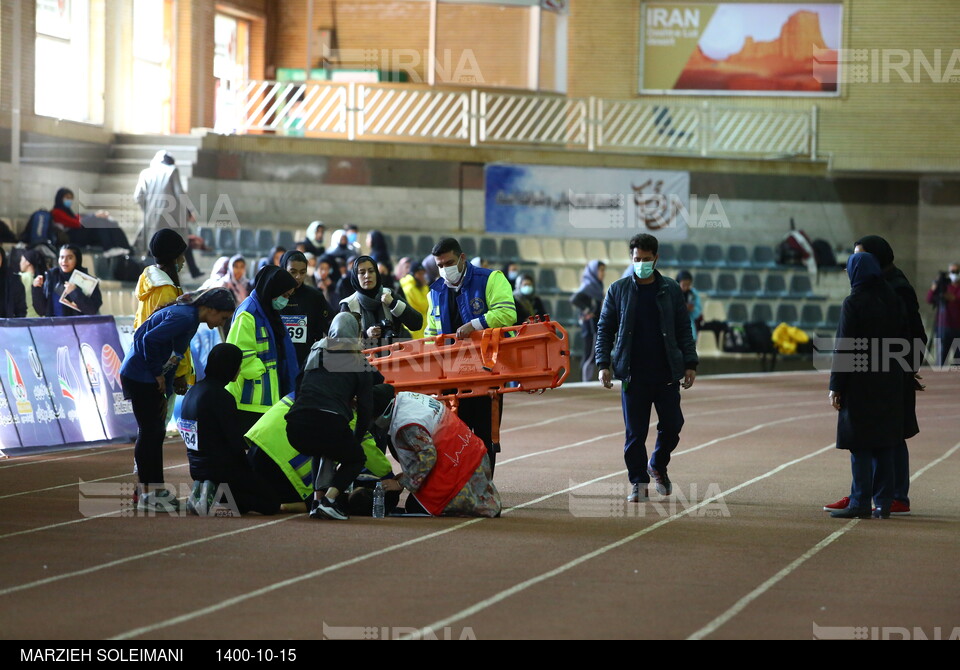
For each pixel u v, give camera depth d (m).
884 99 75.06
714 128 74.44
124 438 34.34
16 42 54.66
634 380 24.89
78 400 33.38
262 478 22.72
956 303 64.94
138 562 18.45
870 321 23.28
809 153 74.62
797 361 64.12
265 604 15.93
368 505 22.77
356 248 47.62
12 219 53.56
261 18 73.88
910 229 74.25
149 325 22.64
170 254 24.11
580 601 16.30
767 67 75.88
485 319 23.81
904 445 24.33
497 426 24.30
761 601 16.48
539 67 73.38
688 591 16.98
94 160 61.19
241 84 68.38
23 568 18.00
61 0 59.50
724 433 37.66
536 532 21.25
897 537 21.41
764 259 70.44
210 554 19.05
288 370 23.80
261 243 61.72
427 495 22.58
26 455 31.38
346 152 66.06
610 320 25.27
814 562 19.12
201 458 22.53
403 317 25.52
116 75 63.25
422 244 65.44
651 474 25.47
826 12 75.56
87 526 21.44
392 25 72.75
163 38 67.12
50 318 33.16
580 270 67.44
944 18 74.50
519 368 23.67
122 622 14.99
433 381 23.94
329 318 25.27
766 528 22.14
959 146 74.31
